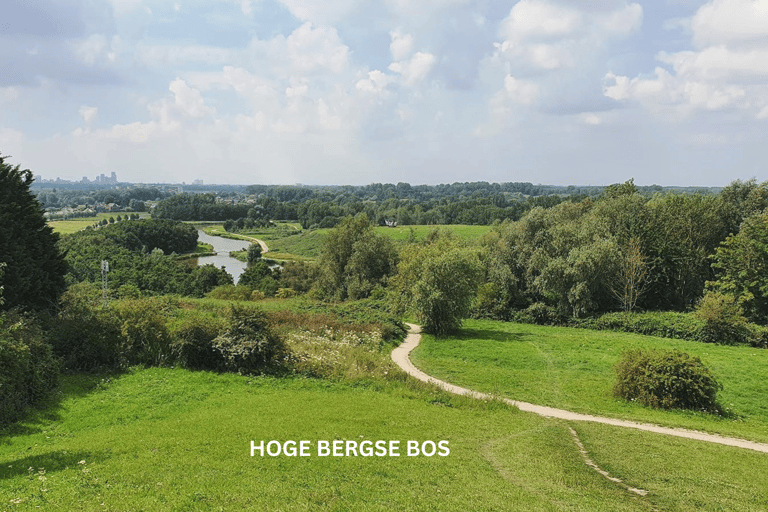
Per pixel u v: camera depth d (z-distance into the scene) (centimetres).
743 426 2233
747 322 4612
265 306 4619
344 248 7931
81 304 2716
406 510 1088
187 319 2775
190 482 1180
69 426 1697
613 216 6669
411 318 5300
